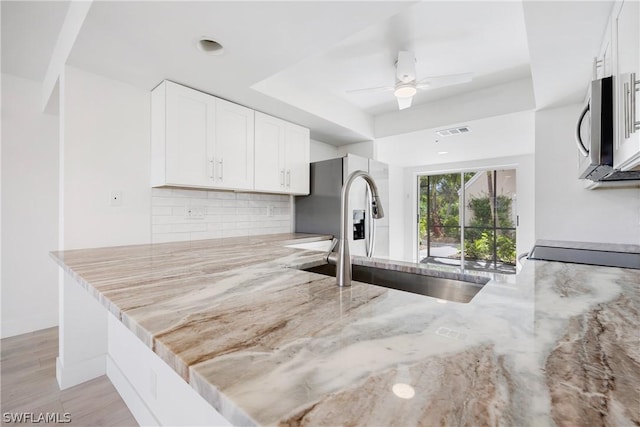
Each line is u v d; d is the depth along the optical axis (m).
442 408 0.35
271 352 0.50
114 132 2.10
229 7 1.39
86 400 1.72
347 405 0.36
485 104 2.84
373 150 3.79
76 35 1.61
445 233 5.60
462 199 5.40
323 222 3.28
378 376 0.43
